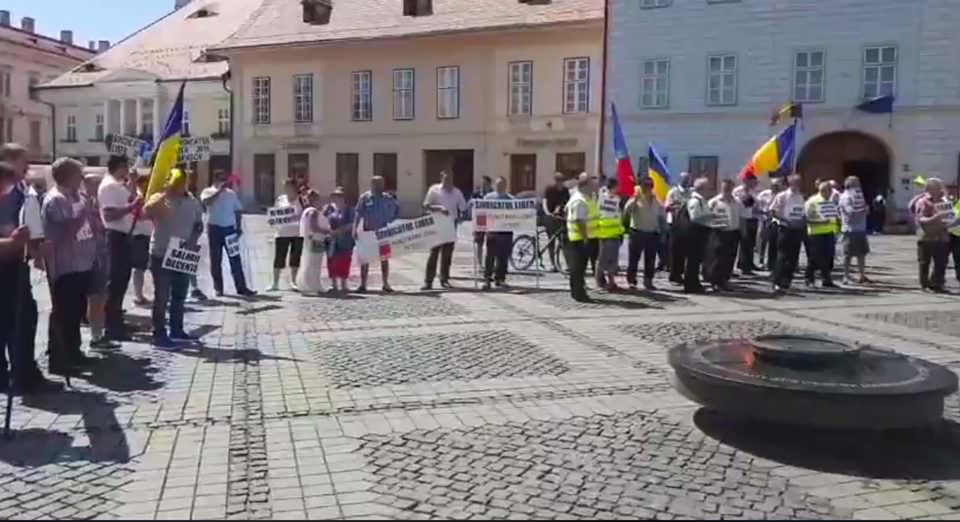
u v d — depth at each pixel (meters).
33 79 68.94
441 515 4.66
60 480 5.21
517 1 40.00
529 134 39.41
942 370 6.15
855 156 33.16
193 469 5.39
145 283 14.47
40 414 6.59
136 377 7.80
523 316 11.43
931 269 17.52
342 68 43.22
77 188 8.05
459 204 14.84
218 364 8.38
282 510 4.73
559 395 7.21
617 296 13.59
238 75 45.50
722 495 4.98
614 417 6.55
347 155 43.59
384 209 14.12
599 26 37.03
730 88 33.47
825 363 6.03
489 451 5.73
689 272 14.08
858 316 11.73
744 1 32.97
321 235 13.80
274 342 9.54
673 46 34.28
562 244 16.92
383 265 14.09
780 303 12.96
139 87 50.78
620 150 16.25
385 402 6.97
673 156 34.56
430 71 41.31
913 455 5.72
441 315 11.49
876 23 31.30
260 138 45.38
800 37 32.31
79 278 7.98
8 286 6.94
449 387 7.47
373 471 5.34
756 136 33.16
